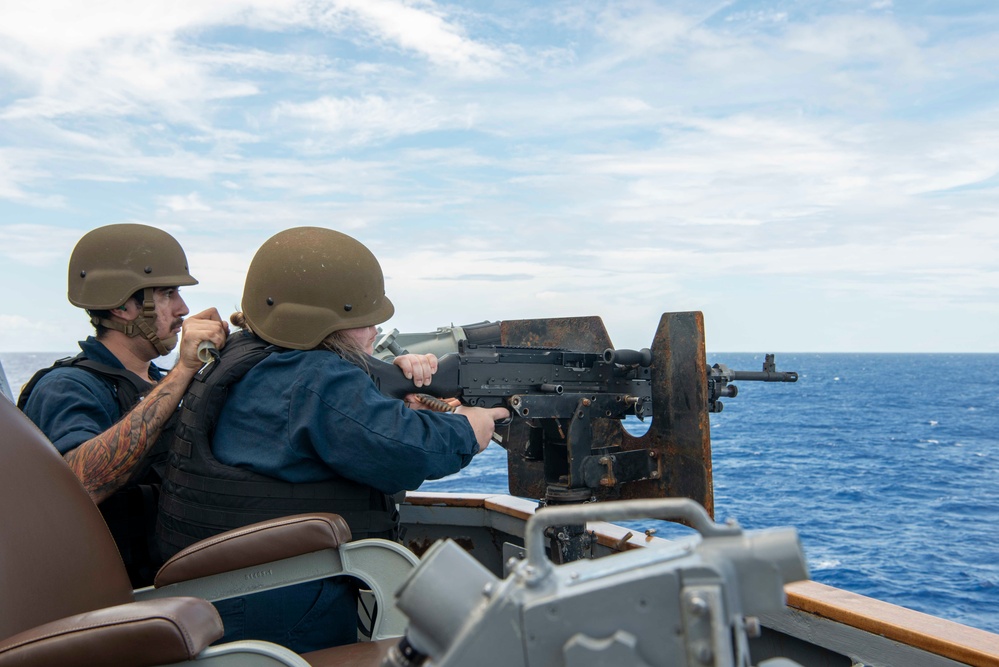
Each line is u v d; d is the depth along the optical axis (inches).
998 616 549.0
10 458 65.6
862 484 1162.6
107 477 87.5
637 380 118.5
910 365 7677.2
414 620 39.0
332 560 73.0
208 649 49.5
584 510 37.4
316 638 78.3
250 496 79.5
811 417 2409.0
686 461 111.2
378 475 80.0
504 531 133.2
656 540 106.0
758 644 90.4
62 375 99.6
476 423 97.1
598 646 35.0
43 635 47.2
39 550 64.1
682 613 34.7
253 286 87.6
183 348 89.0
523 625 36.1
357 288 87.1
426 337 125.6
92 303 104.7
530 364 112.2
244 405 82.6
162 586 71.2
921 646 70.4
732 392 120.1
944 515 935.0
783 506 994.7
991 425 2158.0
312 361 82.5
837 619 78.3
